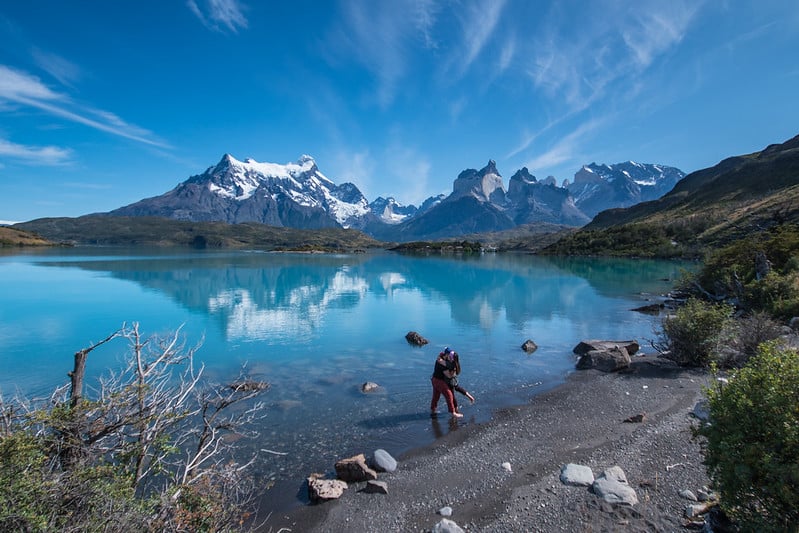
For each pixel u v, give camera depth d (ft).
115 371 57.21
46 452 16.90
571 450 32.35
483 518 24.50
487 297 136.98
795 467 14.28
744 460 16.01
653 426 35.40
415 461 32.04
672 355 55.31
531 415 40.19
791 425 15.11
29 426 16.70
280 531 24.07
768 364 17.02
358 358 63.05
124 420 19.34
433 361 61.21
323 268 284.61
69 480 15.61
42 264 278.67
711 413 18.53
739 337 52.24
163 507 17.10
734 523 17.66
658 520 22.07
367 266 310.86
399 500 26.89
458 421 39.47
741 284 85.76
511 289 158.61
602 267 271.69
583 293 144.46
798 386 15.70
